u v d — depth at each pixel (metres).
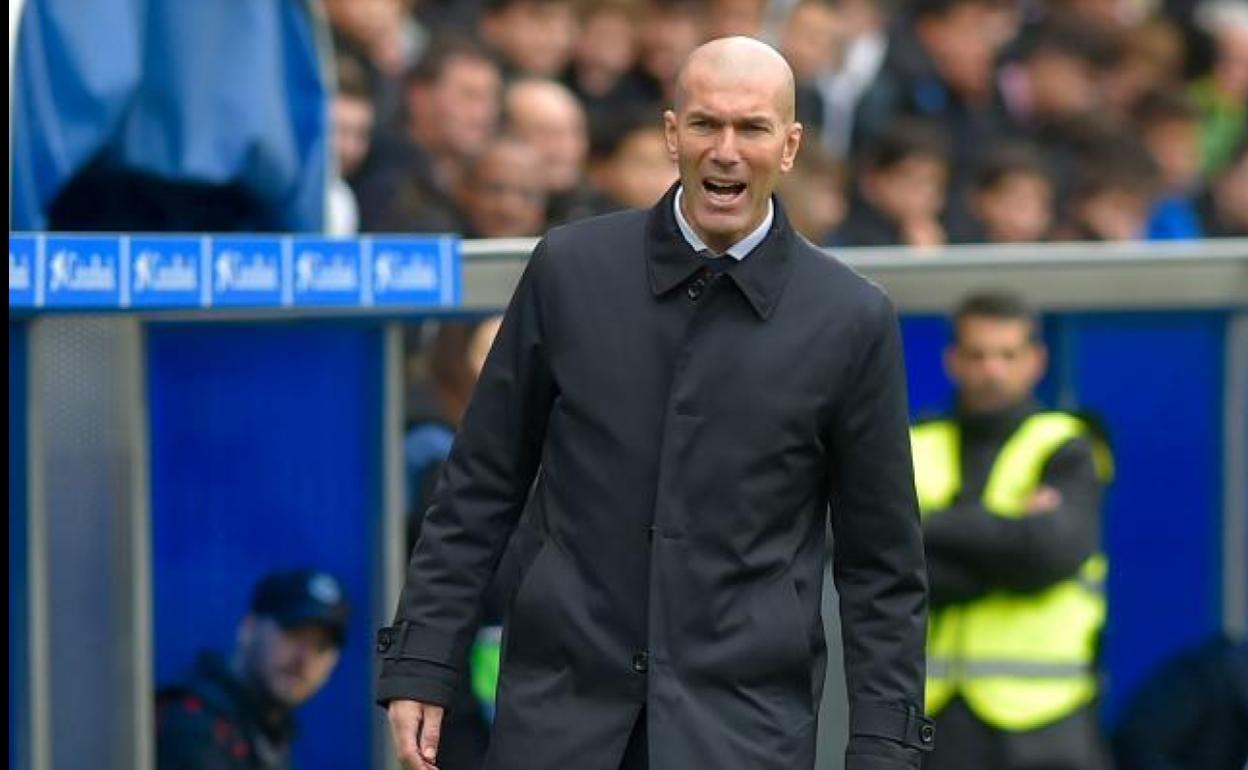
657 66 30.38
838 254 22.69
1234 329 24.83
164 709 19.41
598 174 26.39
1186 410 24.78
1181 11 38.22
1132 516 24.69
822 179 27.31
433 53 26.83
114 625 18.61
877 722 14.17
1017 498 21.11
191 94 18.61
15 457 18.16
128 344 18.61
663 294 13.96
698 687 13.86
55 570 18.36
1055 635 21.12
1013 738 21.06
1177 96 33.81
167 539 19.58
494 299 19.69
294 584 20.00
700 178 13.74
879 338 14.09
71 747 18.47
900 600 14.32
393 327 20.41
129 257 17.19
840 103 31.72
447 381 20.98
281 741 19.95
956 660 21.12
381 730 20.55
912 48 32.22
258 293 17.80
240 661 19.81
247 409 19.94
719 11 31.05
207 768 19.36
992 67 33.06
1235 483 24.92
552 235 14.30
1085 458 21.27
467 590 14.30
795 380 13.95
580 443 14.02
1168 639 24.89
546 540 14.15
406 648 14.20
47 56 17.73
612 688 13.95
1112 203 29.92
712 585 13.88
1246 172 34.28
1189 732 23.48
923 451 21.47
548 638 14.04
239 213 19.58
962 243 29.09
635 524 13.92
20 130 17.50
